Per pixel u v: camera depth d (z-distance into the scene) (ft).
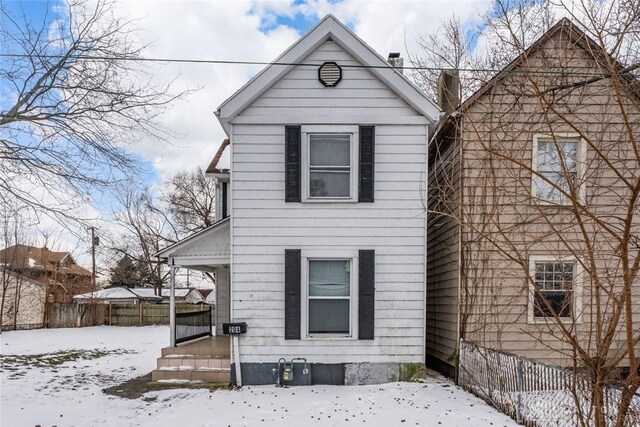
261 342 26.99
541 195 26.61
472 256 28.02
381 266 27.25
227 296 38.58
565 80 21.42
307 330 27.09
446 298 30.86
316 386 26.37
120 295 107.65
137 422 20.25
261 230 27.27
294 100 27.58
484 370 23.43
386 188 27.50
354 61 27.68
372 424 19.16
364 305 26.91
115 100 24.88
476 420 19.63
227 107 27.17
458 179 28.78
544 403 17.70
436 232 33.65
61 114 24.00
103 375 32.78
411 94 27.14
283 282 27.22
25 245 86.79
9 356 43.29
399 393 24.27
